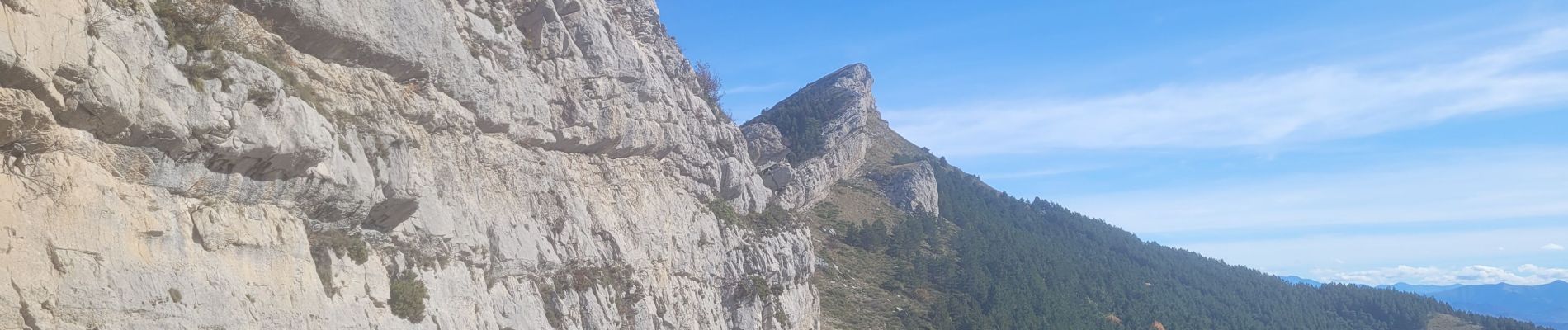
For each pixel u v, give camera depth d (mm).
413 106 25312
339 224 22328
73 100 15539
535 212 31750
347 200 21891
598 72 36375
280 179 20078
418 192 24922
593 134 35562
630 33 42688
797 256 55156
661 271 39625
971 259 106375
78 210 15805
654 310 37844
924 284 93562
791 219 57031
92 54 15773
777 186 76312
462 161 27953
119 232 16406
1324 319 153375
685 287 41750
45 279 15109
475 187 28438
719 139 50312
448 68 26812
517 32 32094
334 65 22797
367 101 23531
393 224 24141
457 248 26703
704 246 44469
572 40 34938
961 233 118750
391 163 23875
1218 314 136000
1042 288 107250
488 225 28562
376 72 24109
